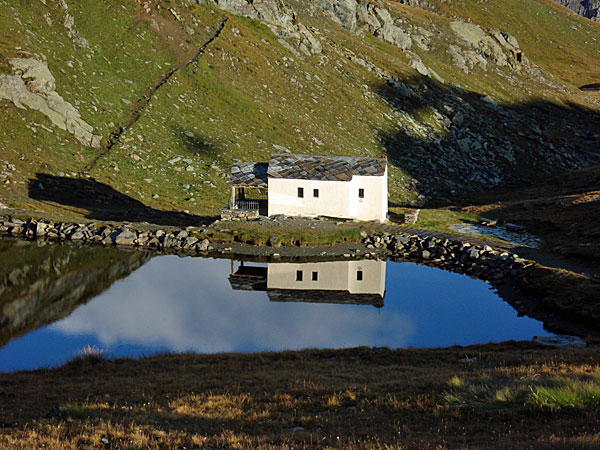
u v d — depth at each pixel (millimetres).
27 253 49656
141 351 30078
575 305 36156
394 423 16641
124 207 64562
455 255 51812
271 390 21000
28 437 14906
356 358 26969
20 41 79812
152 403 19328
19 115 72188
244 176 61156
